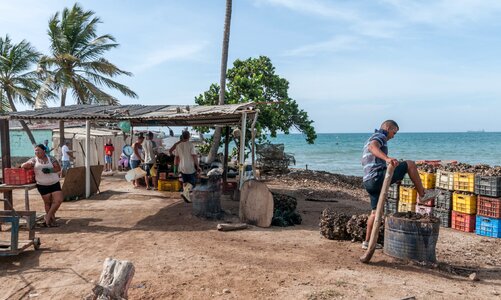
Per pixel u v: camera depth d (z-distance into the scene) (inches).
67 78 1031.0
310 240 312.5
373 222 271.4
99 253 274.4
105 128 1203.2
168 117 434.6
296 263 250.5
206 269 238.5
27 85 1118.4
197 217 390.3
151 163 604.1
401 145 3503.9
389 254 262.8
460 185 360.8
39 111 510.6
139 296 200.5
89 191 523.8
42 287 214.7
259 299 195.5
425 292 203.2
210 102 799.1
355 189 695.7
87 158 523.2
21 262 256.8
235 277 225.0
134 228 351.9
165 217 396.5
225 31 711.1
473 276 227.6
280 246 293.1
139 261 254.8
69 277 228.2
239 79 775.7
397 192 406.6
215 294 202.2
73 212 425.7
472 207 353.1
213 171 399.9
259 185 366.6
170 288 209.9
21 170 351.9
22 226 347.3
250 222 368.8
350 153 2506.2
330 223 316.5
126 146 671.8
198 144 898.1
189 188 478.0
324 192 598.5
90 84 1085.1
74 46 1077.1
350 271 234.4
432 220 256.1
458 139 5098.4
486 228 340.8
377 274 229.8
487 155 2247.8
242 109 448.5
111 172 897.5
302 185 676.1
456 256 279.1
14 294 206.5
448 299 195.6
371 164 265.1
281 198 388.8
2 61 1085.1
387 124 266.4
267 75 835.4
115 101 1133.7
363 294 199.3
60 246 293.6
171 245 293.3
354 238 306.0
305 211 446.3
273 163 757.3
